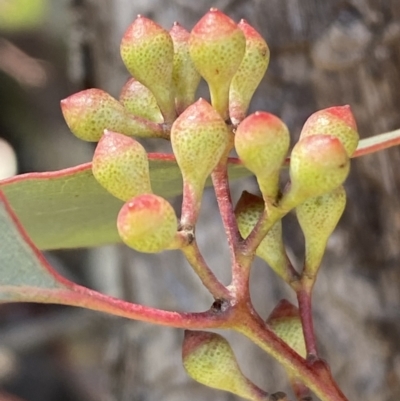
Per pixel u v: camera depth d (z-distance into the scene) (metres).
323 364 0.18
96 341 0.53
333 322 0.31
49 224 0.20
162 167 0.19
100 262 0.51
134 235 0.17
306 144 0.17
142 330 0.39
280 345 0.18
